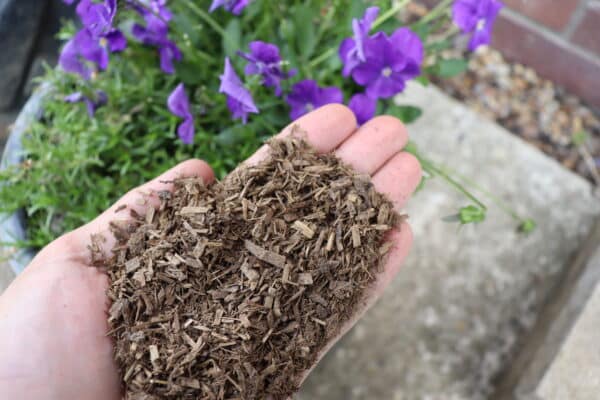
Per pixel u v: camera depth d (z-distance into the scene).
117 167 0.28
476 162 0.42
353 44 0.27
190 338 0.23
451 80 0.45
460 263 0.40
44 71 0.36
